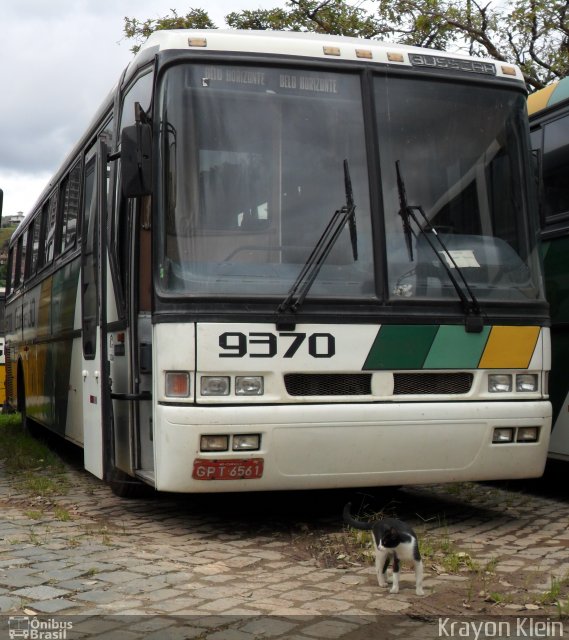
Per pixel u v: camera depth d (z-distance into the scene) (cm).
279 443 669
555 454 875
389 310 697
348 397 688
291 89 716
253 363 664
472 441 717
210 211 684
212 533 722
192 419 654
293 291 673
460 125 752
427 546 655
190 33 709
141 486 859
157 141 689
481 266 734
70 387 1011
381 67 738
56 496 896
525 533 732
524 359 736
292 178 702
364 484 702
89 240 897
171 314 661
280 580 579
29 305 1388
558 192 881
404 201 720
